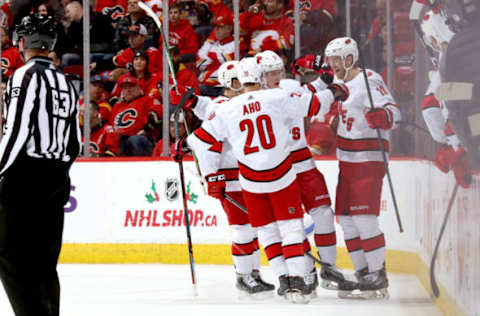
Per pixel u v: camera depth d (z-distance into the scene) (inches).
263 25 935.7
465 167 228.1
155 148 957.8
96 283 738.2
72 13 971.9
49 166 411.5
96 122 964.6
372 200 514.6
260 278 650.8
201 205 887.1
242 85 623.5
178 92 705.0
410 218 336.5
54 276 419.5
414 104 304.8
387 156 487.5
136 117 959.0
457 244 242.4
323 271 629.0
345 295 605.3
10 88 408.2
